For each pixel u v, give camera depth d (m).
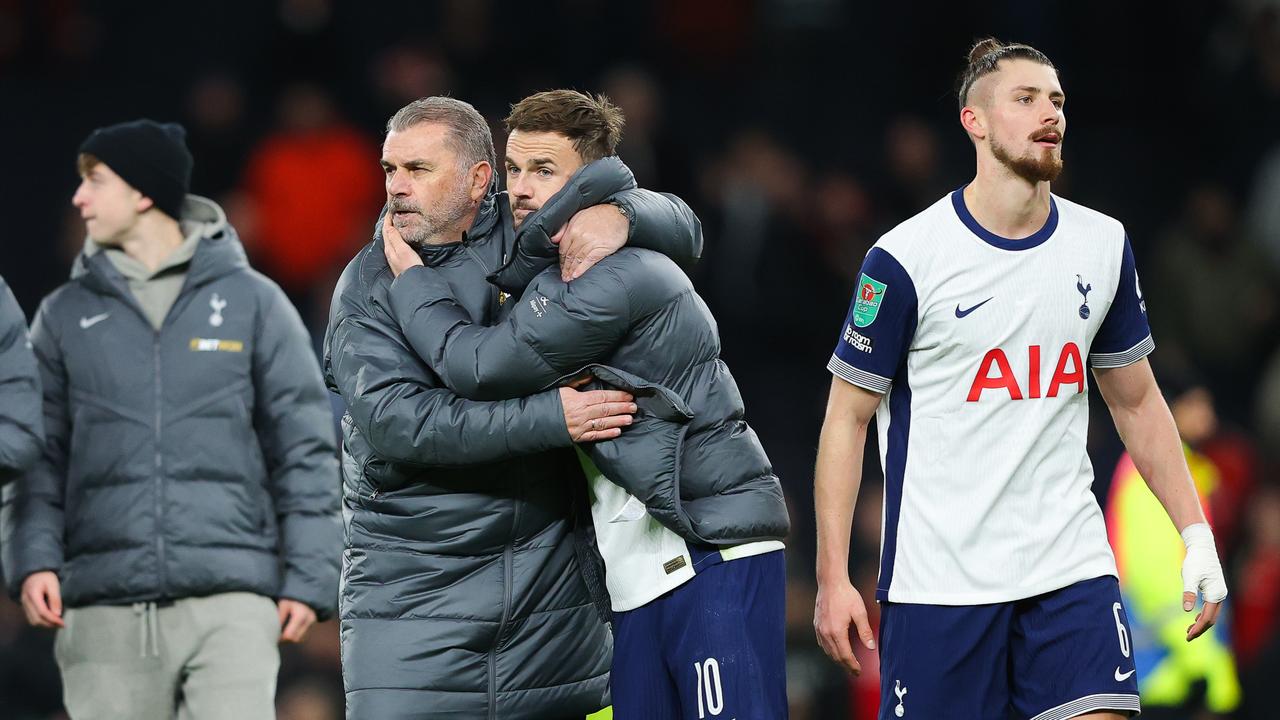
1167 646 26.52
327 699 30.14
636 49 49.53
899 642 17.11
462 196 17.44
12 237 46.34
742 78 50.56
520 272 17.03
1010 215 16.83
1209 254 46.19
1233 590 32.06
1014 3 50.81
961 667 16.84
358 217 43.69
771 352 41.62
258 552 20.03
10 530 19.69
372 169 44.09
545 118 17.08
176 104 48.78
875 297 16.98
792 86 50.69
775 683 17.00
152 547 19.58
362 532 17.52
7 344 19.16
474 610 17.20
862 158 49.47
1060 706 16.72
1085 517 16.91
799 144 49.78
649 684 17.30
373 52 50.78
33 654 31.47
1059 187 49.34
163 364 19.94
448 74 46.22
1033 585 16.66
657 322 16.86
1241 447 35.12
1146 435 17.67
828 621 16.92
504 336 16.44
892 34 51.59
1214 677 26.72
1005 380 16.78
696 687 16.86
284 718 29.73
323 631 31.44
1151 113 51.53
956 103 50.28
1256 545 33.34
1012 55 16.94
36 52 48.47
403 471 17.16
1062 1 51.69
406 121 17.44
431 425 16.55
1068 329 16.86
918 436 17.05
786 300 41.38
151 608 19.64
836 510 17.19
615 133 17.61
